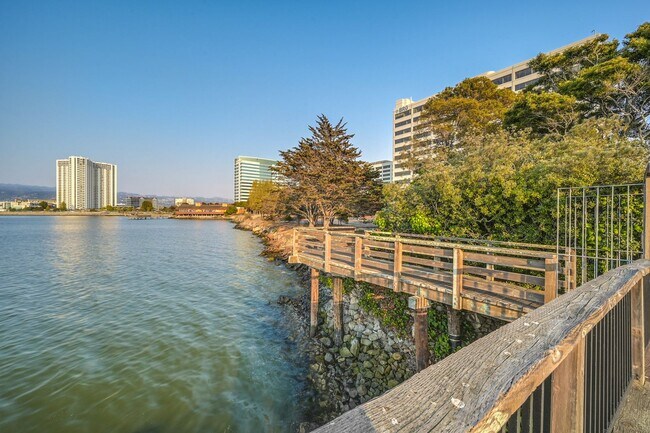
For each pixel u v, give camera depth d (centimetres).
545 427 126
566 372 135
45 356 853
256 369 817
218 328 1082
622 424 222
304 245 1131
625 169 650
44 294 1455
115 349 905
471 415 76
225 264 2303
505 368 98
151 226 7300
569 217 657
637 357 272
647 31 1469
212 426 614
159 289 1582
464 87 2314
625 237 637
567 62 1884
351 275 852
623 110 1543
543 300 496
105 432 589
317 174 2412
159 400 684
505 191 833
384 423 72
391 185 1276
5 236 4347
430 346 752
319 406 679
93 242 3697
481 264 913
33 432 582
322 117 2556
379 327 880
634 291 274
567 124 1426
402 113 7425
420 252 728
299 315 1185
